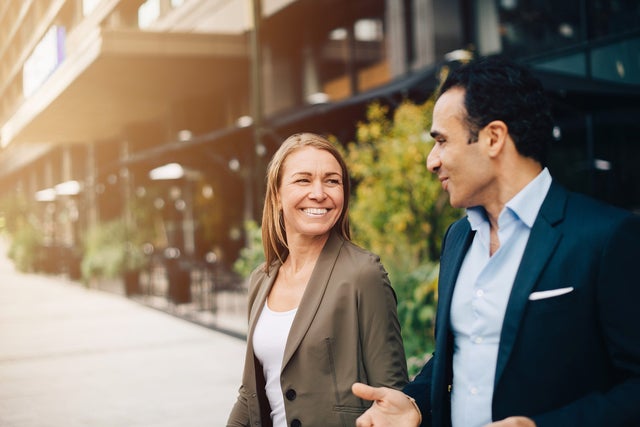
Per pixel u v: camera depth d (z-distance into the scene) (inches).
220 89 741.9
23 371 301.6
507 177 59.5
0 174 1608.0
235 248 706.2
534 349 55.8
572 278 55.4
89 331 411.2
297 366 82.4
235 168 579.8
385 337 80.9
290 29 618.2
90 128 960.3
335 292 82.2
